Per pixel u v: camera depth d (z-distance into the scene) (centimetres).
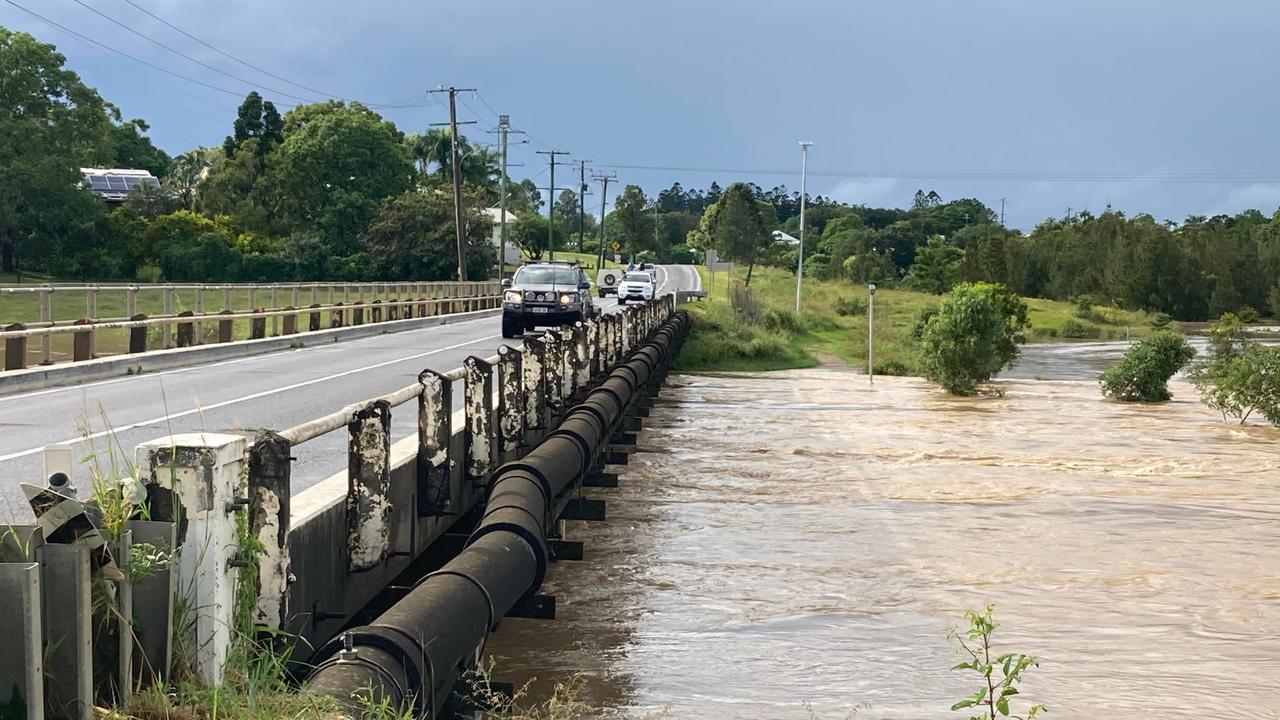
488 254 9062
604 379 1898
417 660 519
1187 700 842
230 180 10125
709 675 892
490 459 1036
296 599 607
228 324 2816
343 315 3734
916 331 4641
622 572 1208
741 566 1242
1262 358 2614
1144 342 3194
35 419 1488
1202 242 12500
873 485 1752
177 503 476
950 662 927
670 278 11875
